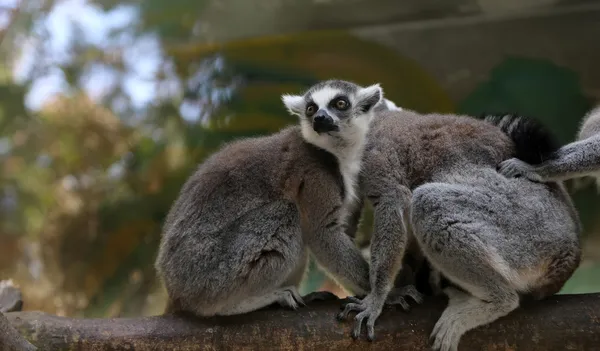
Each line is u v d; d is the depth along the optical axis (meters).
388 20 11.46
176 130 11.84
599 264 10.15
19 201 12.11
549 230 4.80
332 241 5.03
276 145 5.36
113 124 12.18
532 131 5.30
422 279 5.41
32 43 12.30
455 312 4.52
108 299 10.89
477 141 5.25
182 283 4.78
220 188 5.04
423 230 4.69
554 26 11.07
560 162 5.11
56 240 11.37
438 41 11.62
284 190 5.08
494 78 11.55
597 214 9.51
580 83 11.18
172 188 11.35
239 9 11.19
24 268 11.34
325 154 5.31
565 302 4.70
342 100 5.59
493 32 11.39
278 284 4.90
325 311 4.73
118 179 11.79
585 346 4.48
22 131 12.45
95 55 12.21
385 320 4.62
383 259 4.91
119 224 11.29
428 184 4.86
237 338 4.60
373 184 5.30
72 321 4.70
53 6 12.04
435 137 5.34
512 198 4.84
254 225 4.89
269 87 11.53
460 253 4.56
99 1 11.80
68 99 12.32
